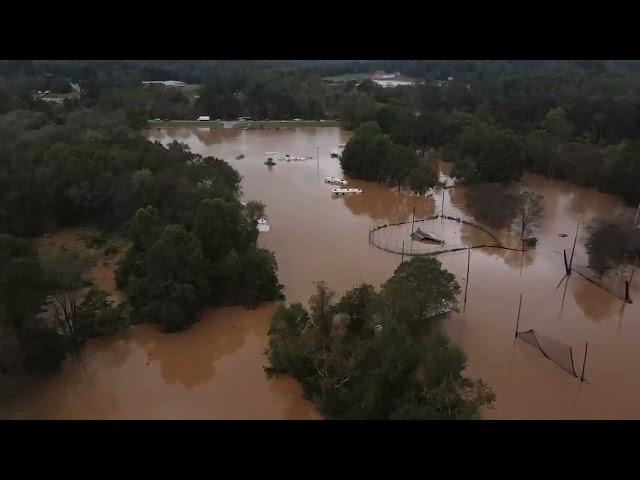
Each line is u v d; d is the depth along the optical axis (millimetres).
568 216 123125
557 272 94938
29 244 77688
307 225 115375
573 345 73125
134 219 87500
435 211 126062
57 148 110562
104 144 125625
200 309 79750
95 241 101312
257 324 77750
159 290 74875
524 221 110000
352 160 149000
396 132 172625
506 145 139875
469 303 83312
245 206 108438
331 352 62125
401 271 72375
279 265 95000
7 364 62000
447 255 101000
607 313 81750
